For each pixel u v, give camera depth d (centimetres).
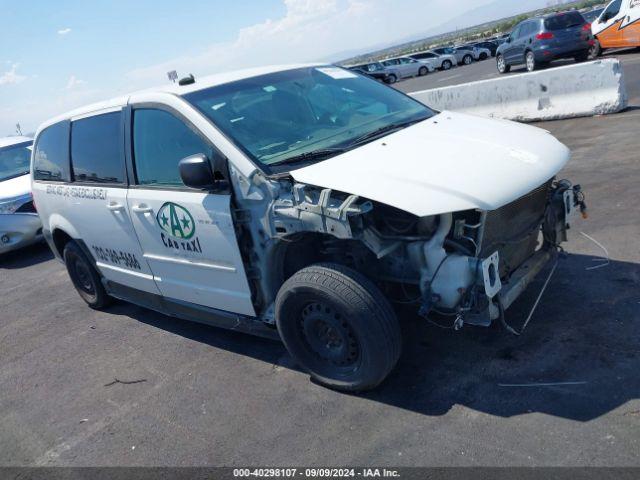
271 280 363
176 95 392
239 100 391
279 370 390
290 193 329
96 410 392
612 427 272
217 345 450
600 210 549
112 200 444
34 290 711
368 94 448
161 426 356
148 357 456
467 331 382
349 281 313
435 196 291
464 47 3850
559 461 258
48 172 546
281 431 324
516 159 333
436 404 317
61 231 554
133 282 483
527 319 366
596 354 330
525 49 1875
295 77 436
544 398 303
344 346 333
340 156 341
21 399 432
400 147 345
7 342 553
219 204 355
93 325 552
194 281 409
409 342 384
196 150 373
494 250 321
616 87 935
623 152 721
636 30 1570
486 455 272
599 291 398
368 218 308
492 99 1104
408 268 322
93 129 468
